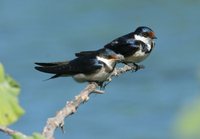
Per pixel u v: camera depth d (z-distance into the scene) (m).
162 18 32.66
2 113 3.07
